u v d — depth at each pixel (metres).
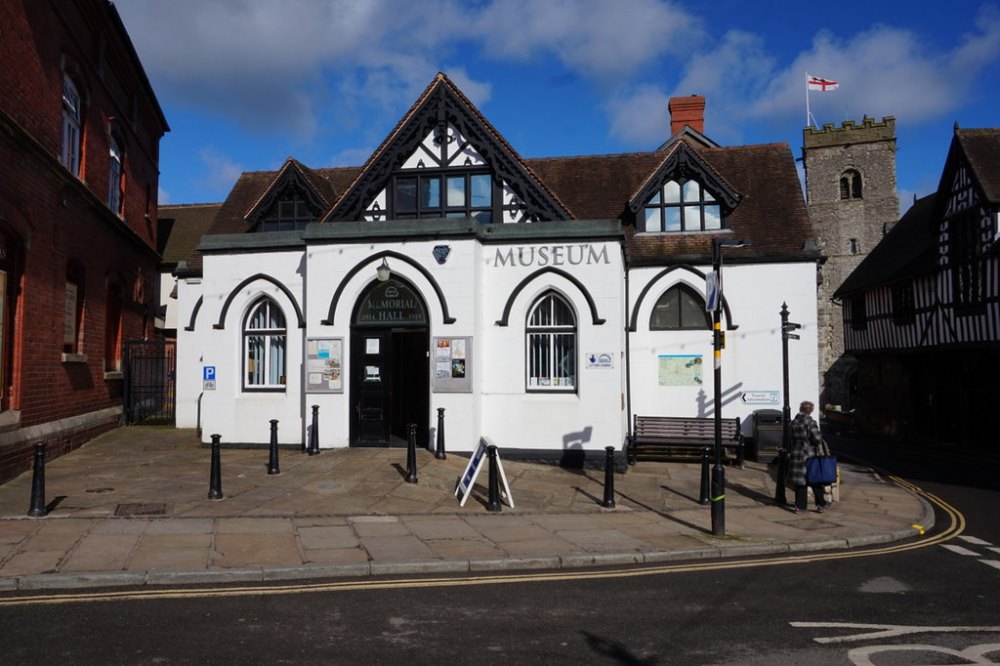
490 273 14.73
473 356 13.97
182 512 9.45
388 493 11.01
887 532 9.76
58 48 13.84
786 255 16.62
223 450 14.77
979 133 22.41
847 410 38.97
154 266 22.53
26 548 7.54
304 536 8.52
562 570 7.69
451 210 15.58
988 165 21.33
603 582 7.20
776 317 16.66
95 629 5.48
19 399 12.16
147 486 11.00
